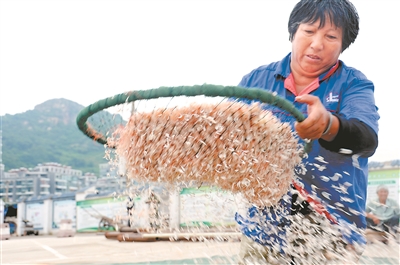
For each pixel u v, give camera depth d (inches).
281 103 61.0
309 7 101.6
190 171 63.0
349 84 96.3
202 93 57.6
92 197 818.2
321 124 65.0
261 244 85.9
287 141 71.8
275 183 72.6
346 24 100.4
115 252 256.4
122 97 61.7
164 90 58.6
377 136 77.0
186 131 62.2
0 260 269.0
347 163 88.4
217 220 75.2
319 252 79.9
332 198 87.8
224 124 62.1
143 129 63.9
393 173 339.9
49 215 921.5
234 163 63.0
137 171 67.6
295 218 82.1
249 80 112.6
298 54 101.4
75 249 336.2
